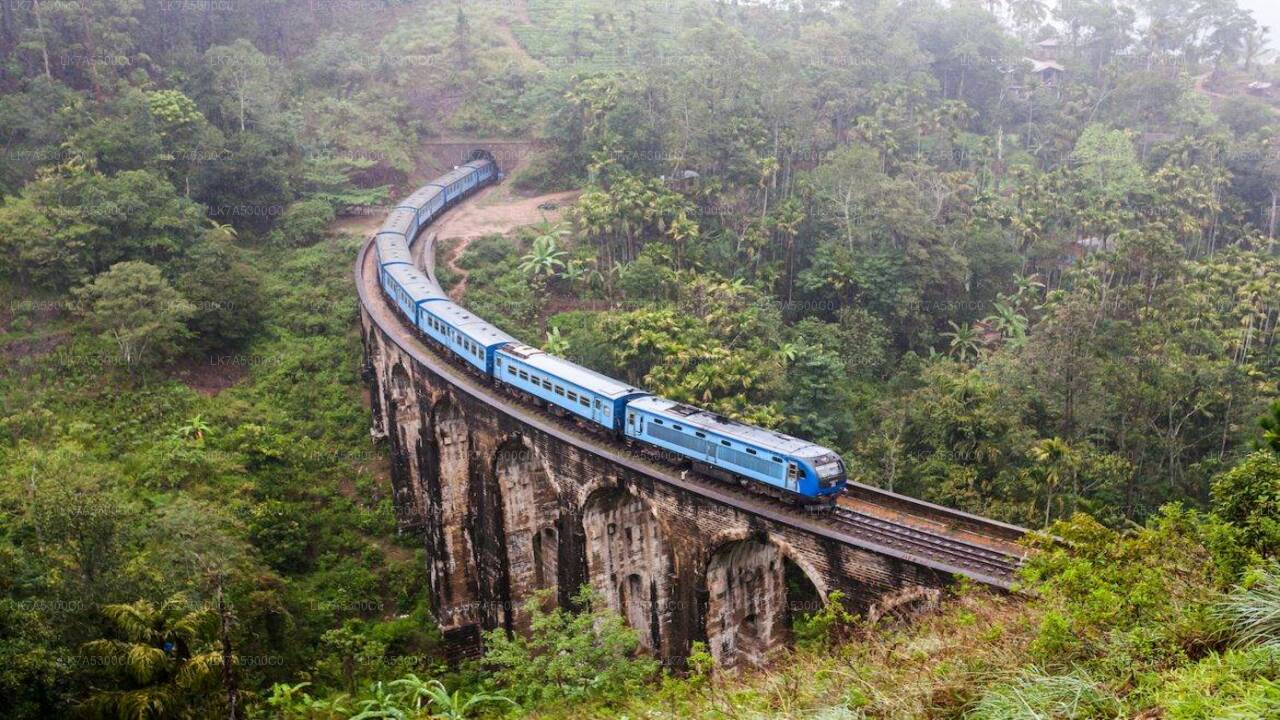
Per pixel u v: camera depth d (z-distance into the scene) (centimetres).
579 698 3191
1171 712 1544
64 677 3731
